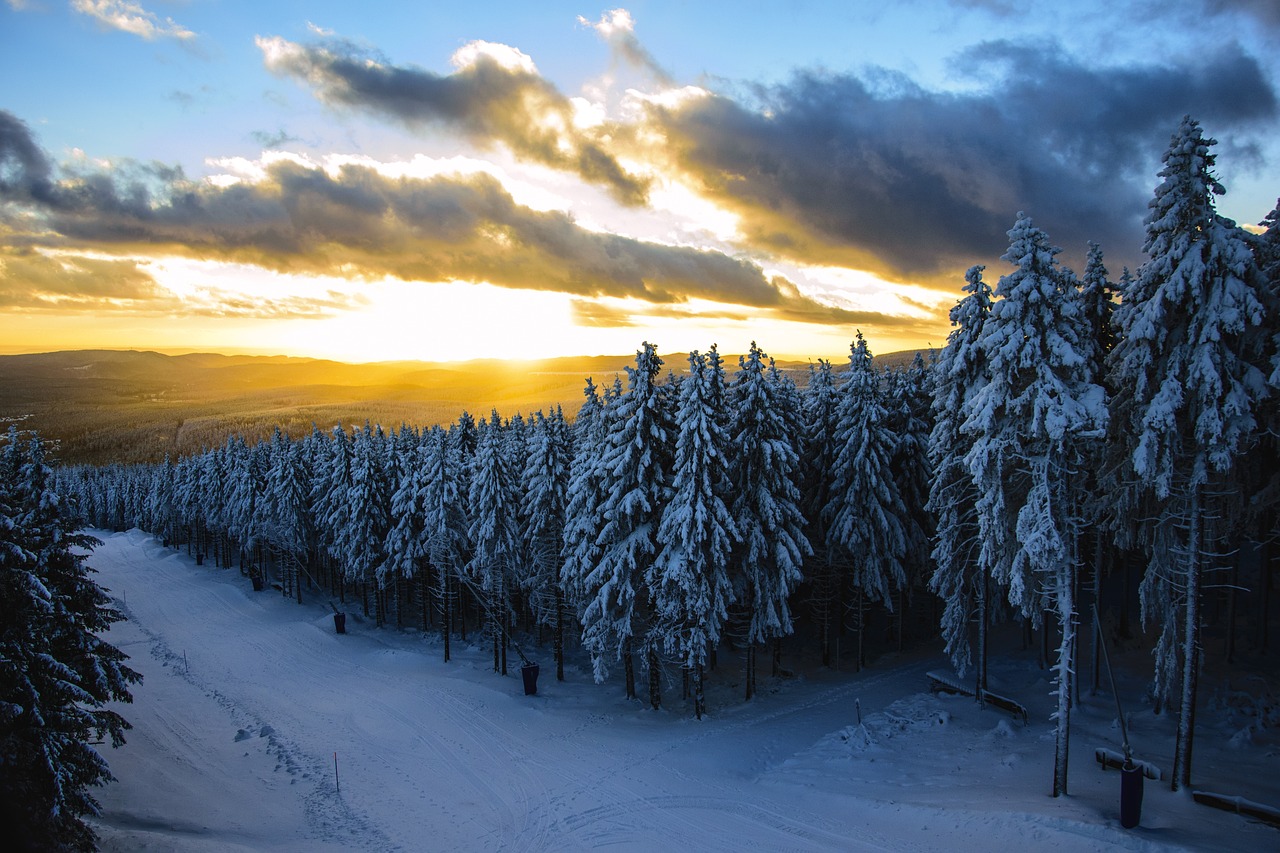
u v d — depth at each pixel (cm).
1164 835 1418
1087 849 1432
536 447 3416
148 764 2586
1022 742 2100
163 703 3406
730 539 2708
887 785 1966
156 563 7988
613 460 2702
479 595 4191
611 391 2880
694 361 2558
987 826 1602
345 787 2392
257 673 3934
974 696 2547
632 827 1933
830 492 3141
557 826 1988
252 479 6606
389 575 5003
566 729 2736
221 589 6431
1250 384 1602
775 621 2725
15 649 1628
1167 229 1655
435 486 4041
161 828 2039
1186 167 1627
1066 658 1689
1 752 1458
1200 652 1638
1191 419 1656
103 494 13112
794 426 3225
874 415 2941
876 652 3534
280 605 5734
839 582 3456
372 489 4984
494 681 3428
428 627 4850
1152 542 1977
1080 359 1656
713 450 2517
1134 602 3253
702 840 1822
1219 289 1583
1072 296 1819
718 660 3541
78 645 1777
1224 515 1858
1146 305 1672
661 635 2745
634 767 2328
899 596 3450
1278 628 2645
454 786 2331
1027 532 1673
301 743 2820
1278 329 1656
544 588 3469
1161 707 2125
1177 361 1648
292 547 5875
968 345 2317
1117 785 1720
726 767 2267
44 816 1530
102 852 1778
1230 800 1515
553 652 4016
